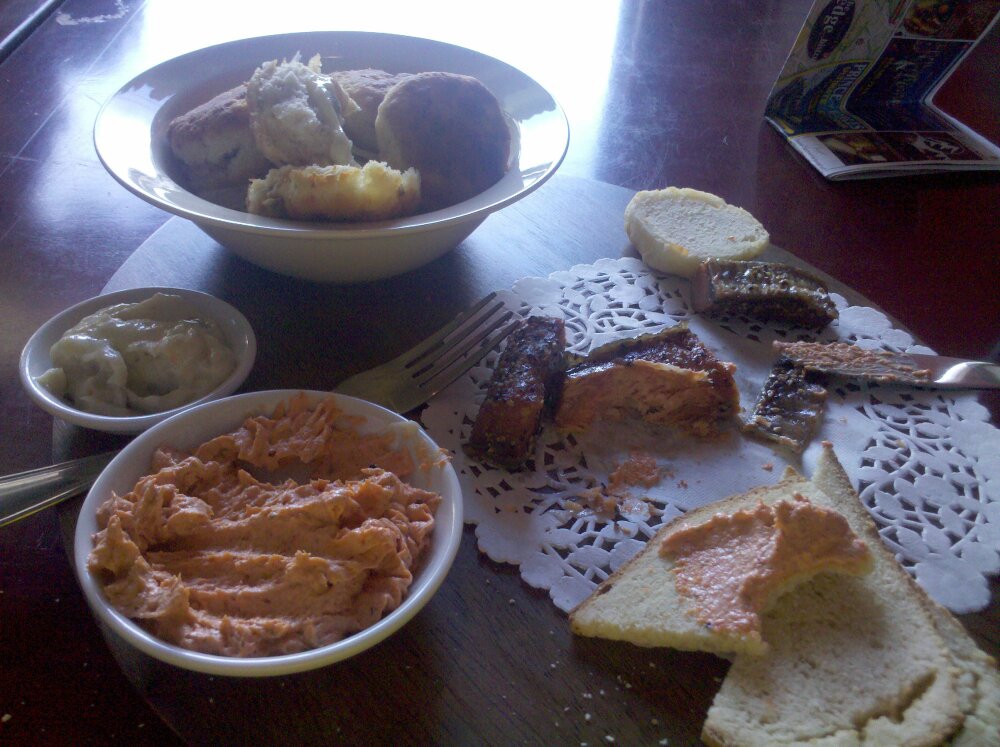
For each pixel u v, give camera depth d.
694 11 0.66
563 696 0.24
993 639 0.25
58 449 0.29
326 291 0.35
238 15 0.59
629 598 0.25
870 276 0.41
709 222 0.38
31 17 0.55
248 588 0.23
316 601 0.23
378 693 0.23
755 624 0.24
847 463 0.30
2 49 0.52
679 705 0.24
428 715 0.23
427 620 0.25
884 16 0.48
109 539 0.23
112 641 0.24
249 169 0.34
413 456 0.27
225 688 0.23
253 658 0.22
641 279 0.37
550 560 0.26
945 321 0.39
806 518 0.25
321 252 0.31
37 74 0.50
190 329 0.30
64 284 0.36
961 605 0.26
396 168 0.33
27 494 0.26
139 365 0.29
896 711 0.23
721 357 0.33
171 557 0.24
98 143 0.31
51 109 0.47
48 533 0.28
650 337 0.32
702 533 0.26
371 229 0.29
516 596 0.26
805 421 0.31
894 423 0.31
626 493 0.28
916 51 0.50
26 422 0.30
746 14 0.66
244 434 0.27
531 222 0.40
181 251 0.37
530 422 0.29
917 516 0.28
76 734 0.24
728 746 0.22
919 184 0.48
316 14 0.61
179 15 0.58
